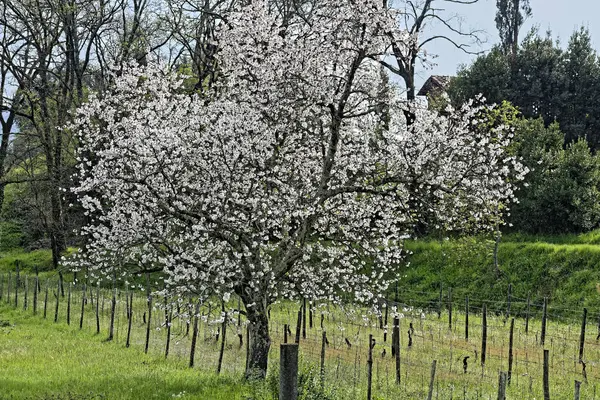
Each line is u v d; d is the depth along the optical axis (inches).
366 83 691.4
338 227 679.7
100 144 777.6
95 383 554.3
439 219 666.8
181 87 887.7
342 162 666.8
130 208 609.9
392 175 668.1
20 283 1453.0
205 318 585.3
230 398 506.0
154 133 602.9
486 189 648.4
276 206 612.1
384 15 607.8
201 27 1429.6
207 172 614.9
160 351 760.3
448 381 645.9
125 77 765.9
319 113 663.8
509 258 1238.9
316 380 534.9
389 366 705.6
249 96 647.1
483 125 814.5
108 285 1392.7
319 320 1008.2
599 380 670.5
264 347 589.6
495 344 856.3
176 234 648.4
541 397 598.5
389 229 684.1
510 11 2126.0
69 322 976.9
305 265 660.7
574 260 1149.7
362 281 645.3
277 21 706.8
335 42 625.3
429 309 1177.4
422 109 669.9
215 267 577.6
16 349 751.1
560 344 856.9
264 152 615.5
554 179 1336.1
